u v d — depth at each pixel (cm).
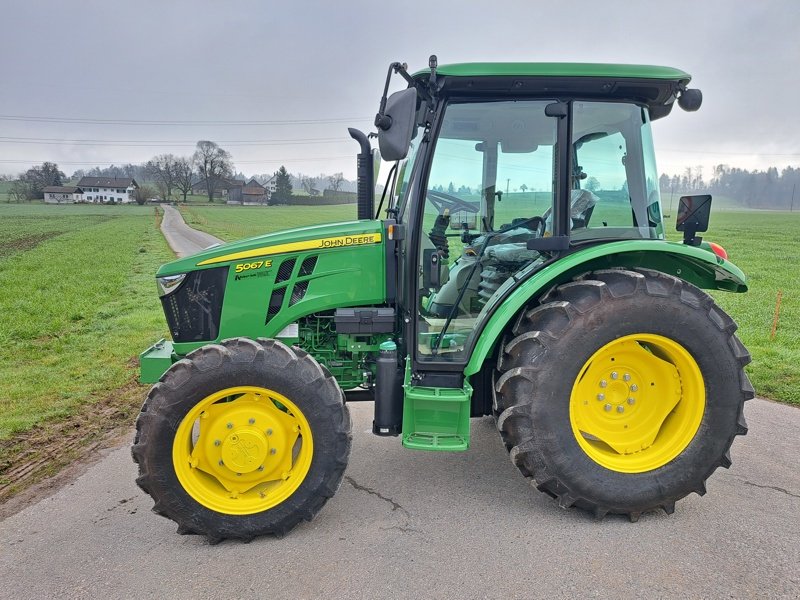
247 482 298
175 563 273
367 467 375
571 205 319
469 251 330
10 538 299
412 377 310
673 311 292
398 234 319
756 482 347
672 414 314
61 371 625
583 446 300
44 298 1165
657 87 305
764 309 1027
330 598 245
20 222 4591
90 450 419
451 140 316
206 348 290
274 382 285
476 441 416
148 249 2442
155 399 282
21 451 417
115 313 1000
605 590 247
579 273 321
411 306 313
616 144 322
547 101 310
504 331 325
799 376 570
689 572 258
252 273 326
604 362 310
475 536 290
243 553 281
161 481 282
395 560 271
